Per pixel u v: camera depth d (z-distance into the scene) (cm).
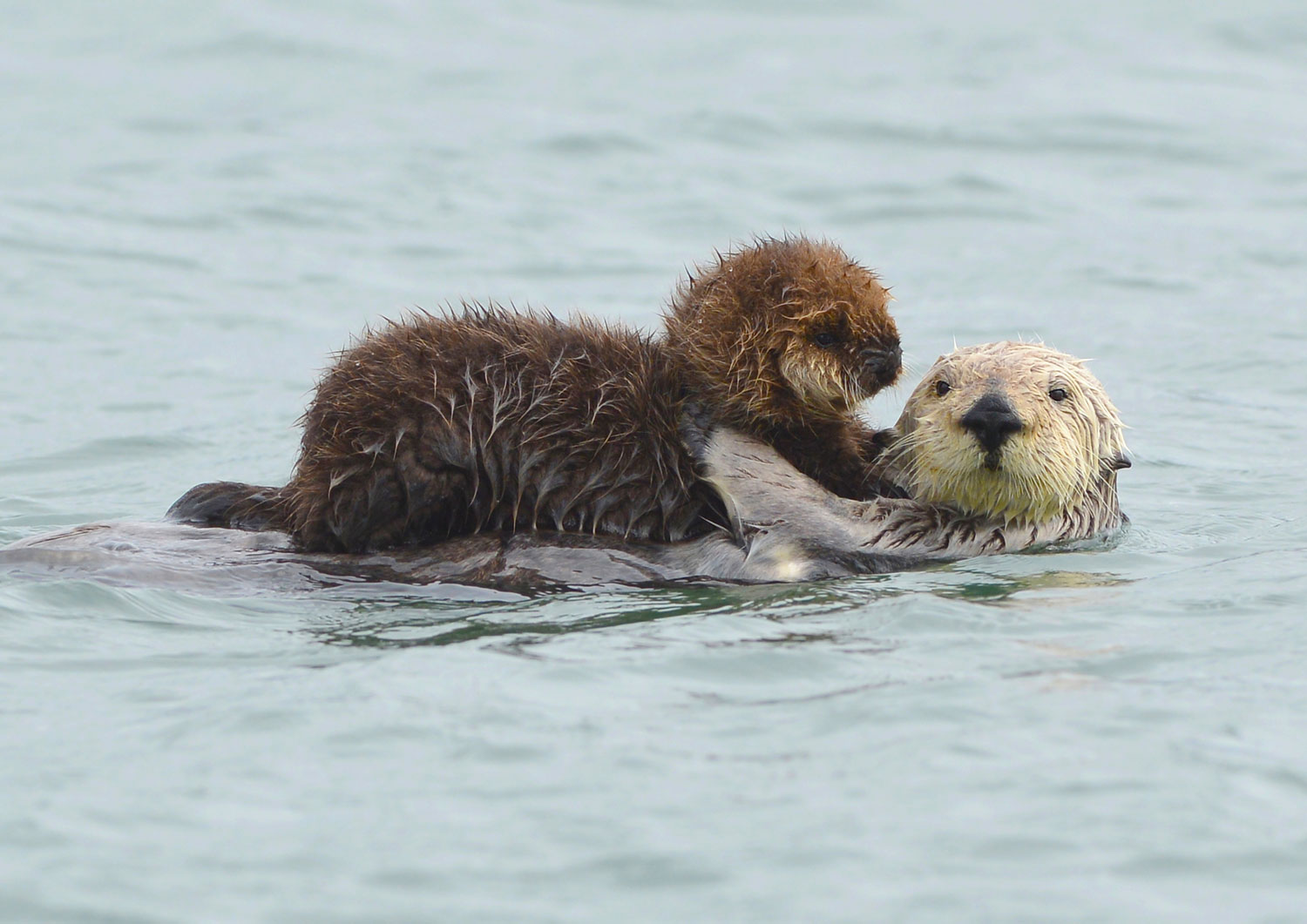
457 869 784
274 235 2714
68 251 2609
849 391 1270
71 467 1764
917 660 1030
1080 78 3644
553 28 4141
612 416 1262
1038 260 2606
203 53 3809
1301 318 2316
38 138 3184
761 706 958
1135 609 1138
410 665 1017
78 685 999
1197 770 874
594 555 1238
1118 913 752
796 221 2784
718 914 752
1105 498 1370
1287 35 4006
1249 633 1083
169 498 1642
